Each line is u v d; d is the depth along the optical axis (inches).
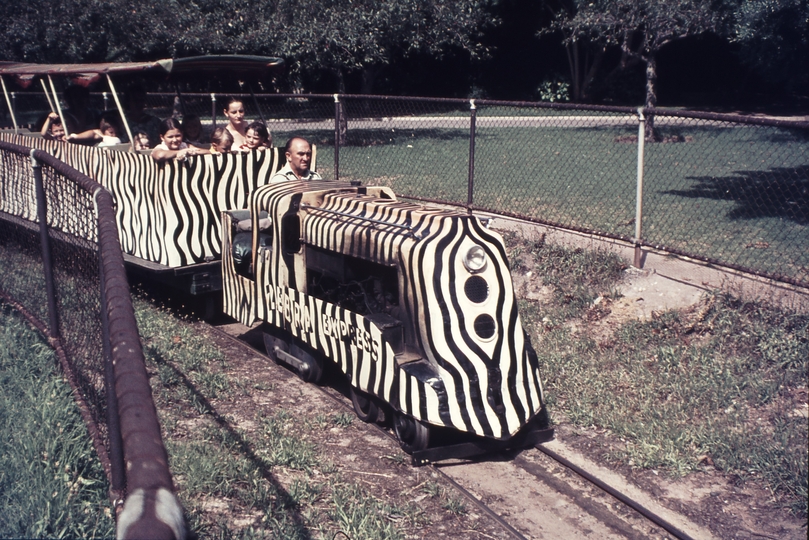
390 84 1333.7
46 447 164.7
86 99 402.0
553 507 184.5
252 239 262.7
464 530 170.1
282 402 234.8
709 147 706.2
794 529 175.0
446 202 419.5
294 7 749.9
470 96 1364.4
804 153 647.8
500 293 199.2
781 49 523.2
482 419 191.2
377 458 201.5
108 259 128.5
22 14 802.2
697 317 272.2
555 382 251.8
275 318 253.1
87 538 137.3
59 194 201.2
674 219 395.2
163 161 291.9
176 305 329.7
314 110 994.7
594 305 300.0
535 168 593.0
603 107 310.5
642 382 246.7
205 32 779.4
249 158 309.9
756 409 226.1
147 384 88.3
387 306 210.2
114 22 797.9
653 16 754.2
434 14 797.2
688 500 187.9
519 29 1378.0
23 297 252.8
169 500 66.2
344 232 218.7
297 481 180.5
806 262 306.2
